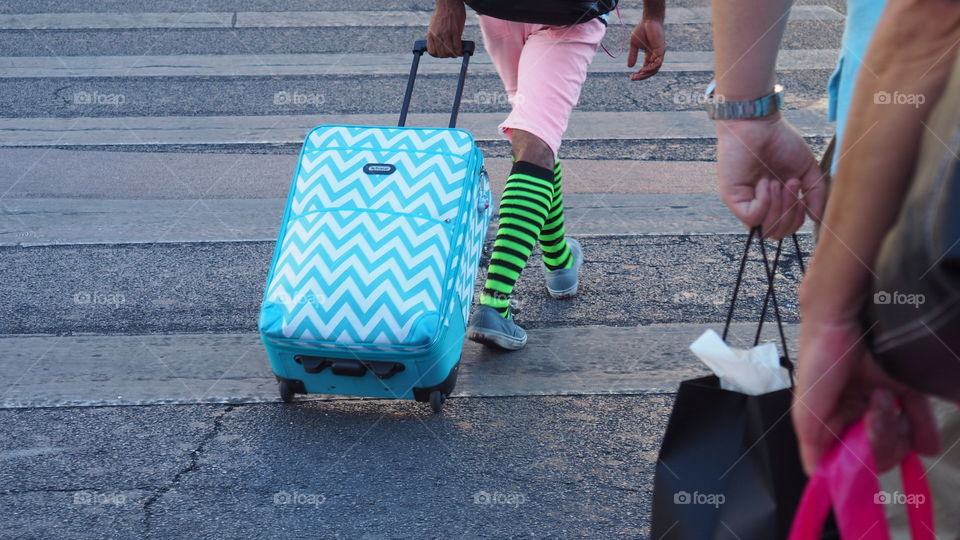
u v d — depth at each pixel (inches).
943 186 38.8
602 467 114.4
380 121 223.0
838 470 50.1
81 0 313.9
